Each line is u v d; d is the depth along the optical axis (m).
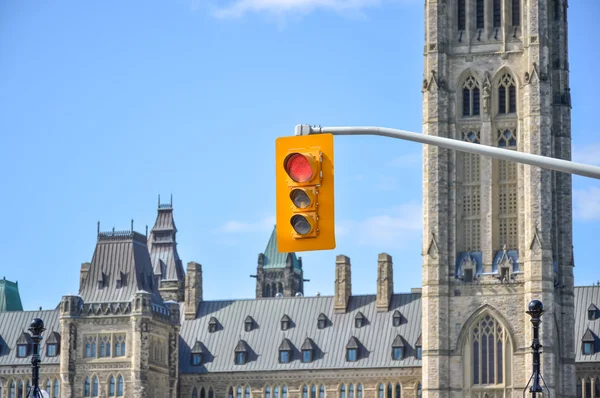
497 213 182.38
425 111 185.50
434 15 186.00
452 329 181.62
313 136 42.59
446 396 180.12
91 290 195.38
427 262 182.75
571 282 186.12
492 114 183.88
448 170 183.88
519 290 179.75
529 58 181.75
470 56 185.12
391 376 197.62
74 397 192.62
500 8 186.12
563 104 188.00
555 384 179.00
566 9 191.12
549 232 179.25
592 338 194.12
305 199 42.31
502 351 179.38
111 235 198.75
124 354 191.50
